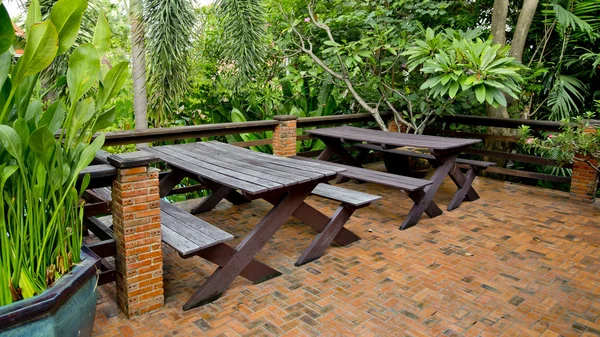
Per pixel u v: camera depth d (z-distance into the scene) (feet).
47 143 5.16
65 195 5.65
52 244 5.68
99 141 6.02
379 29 19.02
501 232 12.51
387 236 12.16
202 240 8.07
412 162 19.19
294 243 11.69
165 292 8.90
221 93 22.00
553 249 11.21
